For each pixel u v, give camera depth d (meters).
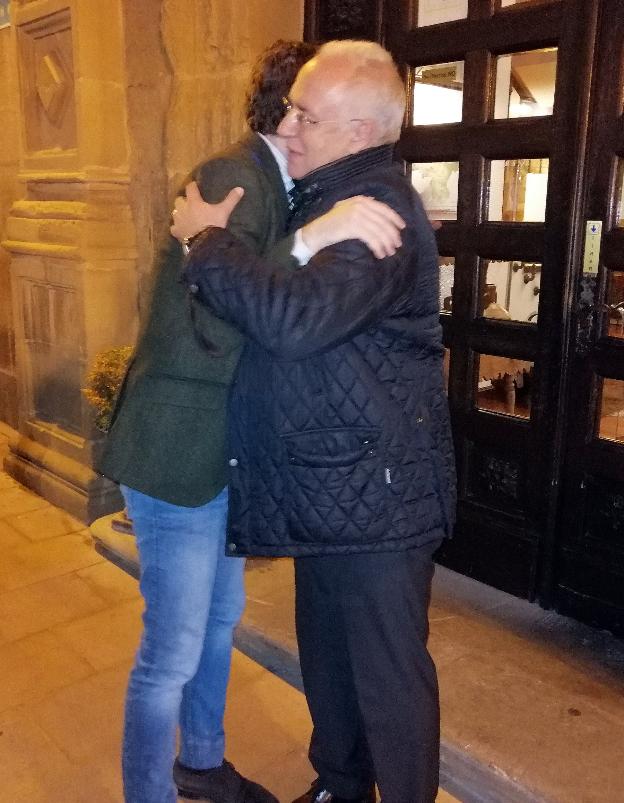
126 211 3.60
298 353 1.29
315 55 1.47
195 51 3.24
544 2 2.46
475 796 2.01
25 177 3.87
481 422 2.87
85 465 3.76
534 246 2.62
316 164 1.47
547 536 2.74
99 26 3.35
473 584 2.96
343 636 1.69
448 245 2.86
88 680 2.51
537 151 2.56
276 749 2.20
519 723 2.14
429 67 2.88
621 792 1.89
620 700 2.26
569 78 2.44
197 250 1.33
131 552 3.24
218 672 1.85
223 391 1.53
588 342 2.55
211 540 1.63
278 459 1.45
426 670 1.55
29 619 2.89
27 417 4.20
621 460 2.52
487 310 2.87
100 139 3.46
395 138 1.48
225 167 1.45
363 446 1.41
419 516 1.48
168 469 1.52
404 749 1.56
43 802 1.99
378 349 1.43
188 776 1.91
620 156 2.40
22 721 2.30
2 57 4.34
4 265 4.79
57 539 3.59
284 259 1.35
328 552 1.46
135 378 1.58
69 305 3.69
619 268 2.45
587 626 2.68
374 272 1.29
